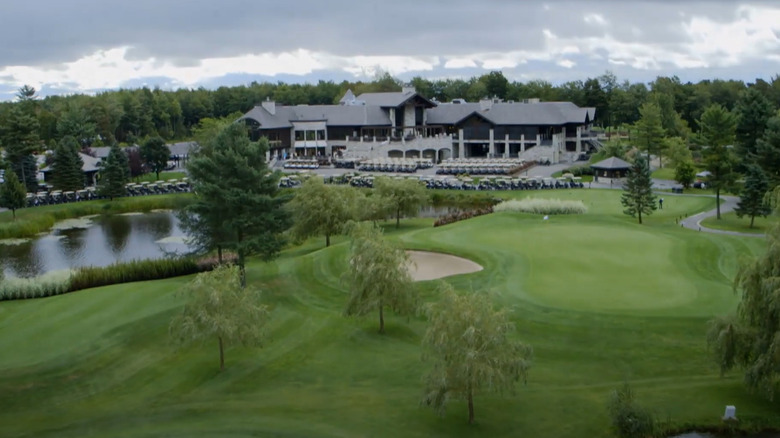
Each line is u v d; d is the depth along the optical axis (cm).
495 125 15300
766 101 10919
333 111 16362
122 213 11062
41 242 8806
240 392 3616
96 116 19288
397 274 4375
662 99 17275
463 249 6438
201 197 6325
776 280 3162
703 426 3086
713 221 8556
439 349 3075
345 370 3869
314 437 3050
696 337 4038
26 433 3192
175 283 5566
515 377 3109
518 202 9112
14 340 4281
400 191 9062
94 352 4084
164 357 4088
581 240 6731
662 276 5331
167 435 3097
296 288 5447
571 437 3028
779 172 9400
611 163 11850
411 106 16188
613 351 3931
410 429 3128
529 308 4588
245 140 6019
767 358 3141
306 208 7225
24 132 12044
